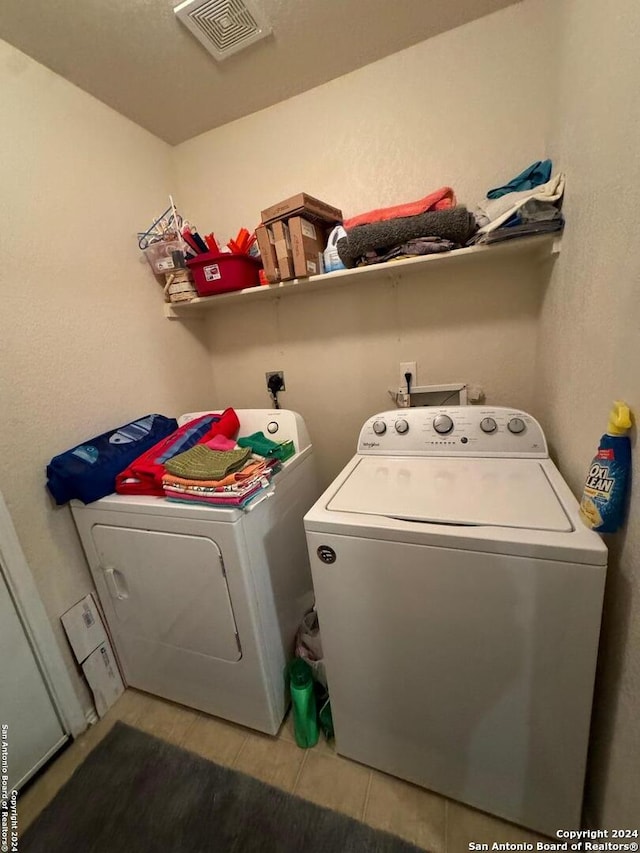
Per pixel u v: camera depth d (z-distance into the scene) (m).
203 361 1.98
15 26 1.11
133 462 1.34
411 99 1.40
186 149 1.80
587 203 0.88
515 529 0.81
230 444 1.36
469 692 0.91
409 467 1.22
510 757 0.92
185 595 1.21
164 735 1.31
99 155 1.45
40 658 1.22
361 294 1.66
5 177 1.15
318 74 1.45
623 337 0.69
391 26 1.27
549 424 1.25
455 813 1.02
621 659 0.75
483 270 1.46
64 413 1.31
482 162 1.36
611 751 0.80
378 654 0.98
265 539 1.21
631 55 0.65
